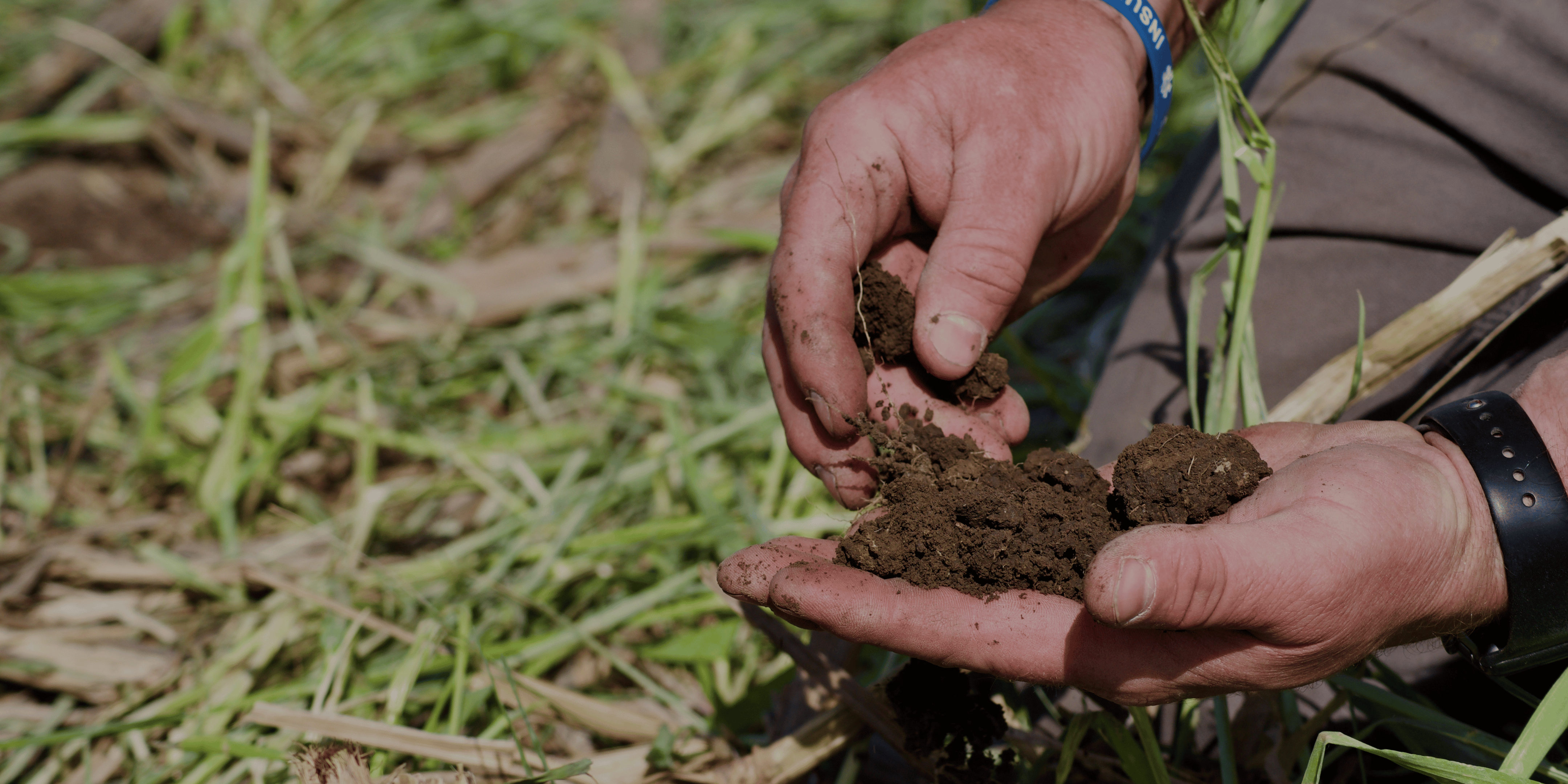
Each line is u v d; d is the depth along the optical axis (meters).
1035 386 2.21
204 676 1.57
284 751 1.39
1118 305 2.36
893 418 1.20
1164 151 3.03
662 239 2.78
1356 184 1.42
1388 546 0.88
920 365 1.23
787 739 1.30
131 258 2.96
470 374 2.44
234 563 1.71
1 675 1.58
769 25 3.91
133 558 1.86
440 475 2.12
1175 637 0.92
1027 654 0.94
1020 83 1.20
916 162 1.17
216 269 2.88
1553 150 1.26
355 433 2.15
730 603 1.42
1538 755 0.90
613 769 1.28
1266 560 0.83
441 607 1.68
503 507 2.02
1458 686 1.31
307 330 2.40
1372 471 0.91
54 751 1.48
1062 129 1.20
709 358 2.33
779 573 0.96
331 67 3.88
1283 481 0.93
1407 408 1.37
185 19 3.75
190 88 3.55
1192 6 1.30
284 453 2.19
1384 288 1.40
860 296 1.19
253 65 3.69
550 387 2.42
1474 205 1.33
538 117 3.43
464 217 3.09
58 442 2.28
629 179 3.06
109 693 1.59
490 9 4.12
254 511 2.04
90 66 3.53
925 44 1.25
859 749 1.36
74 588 1.82
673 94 3.59
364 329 2.51
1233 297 1.41
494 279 2.75
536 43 3.84
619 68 3.50
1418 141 1.38
